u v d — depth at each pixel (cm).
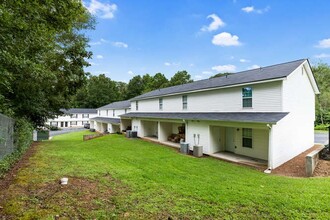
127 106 2939
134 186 572
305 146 1259
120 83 7831
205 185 611
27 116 1444
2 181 545
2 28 523
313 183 653
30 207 399
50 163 807
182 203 463
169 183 620
